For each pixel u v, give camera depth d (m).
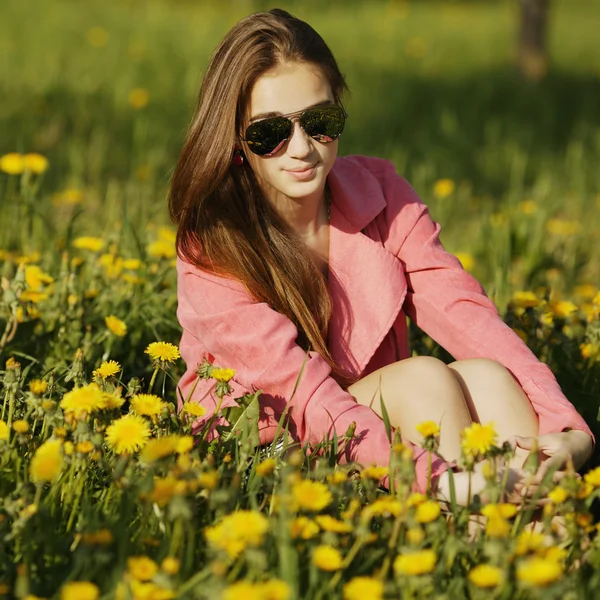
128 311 3.86
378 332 3.05
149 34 15.86
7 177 6.28
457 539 2.15
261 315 2.88
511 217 5.84
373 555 2.13
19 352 3.38
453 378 2.69
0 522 2.22
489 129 11.12
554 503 2.30
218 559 1.97
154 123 10.18
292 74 2.83
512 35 19.12
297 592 2.00
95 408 2.41
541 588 1.92
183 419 2.64
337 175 3.15
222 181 3.01
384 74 13.91
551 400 2.76
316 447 2.66
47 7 18.28
